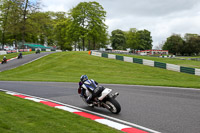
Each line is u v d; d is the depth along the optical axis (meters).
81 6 56.81
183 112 6.43
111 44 91.50
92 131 4.25
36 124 4.60
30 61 33.34
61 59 33.81
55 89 11.80
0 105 6.48
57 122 4.82
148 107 7.14
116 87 12.73
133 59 30.64
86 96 7.30
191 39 99.69
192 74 22.77
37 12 52.34
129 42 83.25
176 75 21.88
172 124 5.20
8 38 62.94
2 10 55.78
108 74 22.38
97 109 6.97
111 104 6.18
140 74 22.30
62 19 67.44
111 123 5.25
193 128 4.89
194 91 11.11
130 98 8.86
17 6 50.34
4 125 4.37
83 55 37.62
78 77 20.28
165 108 6.98
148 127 4.98
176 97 9.13
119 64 28.98
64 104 7.70
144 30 95.44
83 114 6.21
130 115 6.11
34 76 21.31
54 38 70.62
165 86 13.49
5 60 32.44
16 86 13.25
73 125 4.62
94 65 28.42
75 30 56.75
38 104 7.22
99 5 57.44
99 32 57.59
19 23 51.03
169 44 101.50
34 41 73.81
